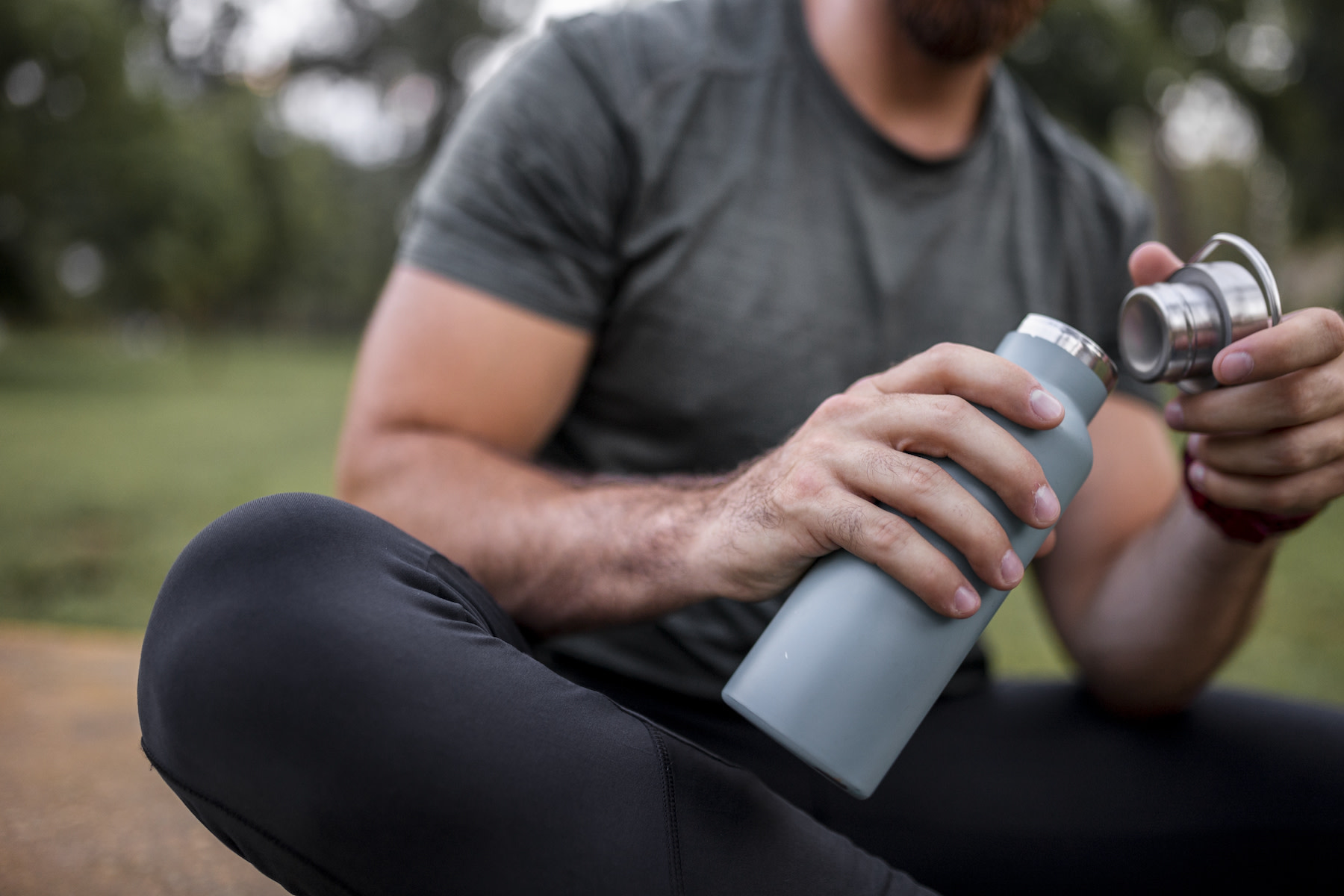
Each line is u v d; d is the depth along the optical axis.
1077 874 0.83
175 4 30.41
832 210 0.95
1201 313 0.60
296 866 0.45
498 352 0.87
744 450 0.91
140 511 4.82
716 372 0.91
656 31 0.98
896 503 0.51
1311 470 0.67
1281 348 0.59
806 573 0.57
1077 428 0.55
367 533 0.52
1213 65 14.33
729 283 0.91
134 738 1.23
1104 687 0.92
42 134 17.47
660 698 0.84
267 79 32.66
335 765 0.43
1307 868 0.83
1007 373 0.52
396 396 0.87
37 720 1.28
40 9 16.72
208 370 20.62
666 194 0.92
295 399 13.69
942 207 0.98
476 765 0.44
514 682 0.48
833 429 0.55
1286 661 2.75
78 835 0.99
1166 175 15.06
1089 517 1.00
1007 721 0.91
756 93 0.96
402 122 34.12
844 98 0.96
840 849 0.57
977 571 0.51
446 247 0.89
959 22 0.89
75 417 10.36
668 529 0.65
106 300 22.72
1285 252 18.86
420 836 0.43
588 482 0.81
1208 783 0.84
